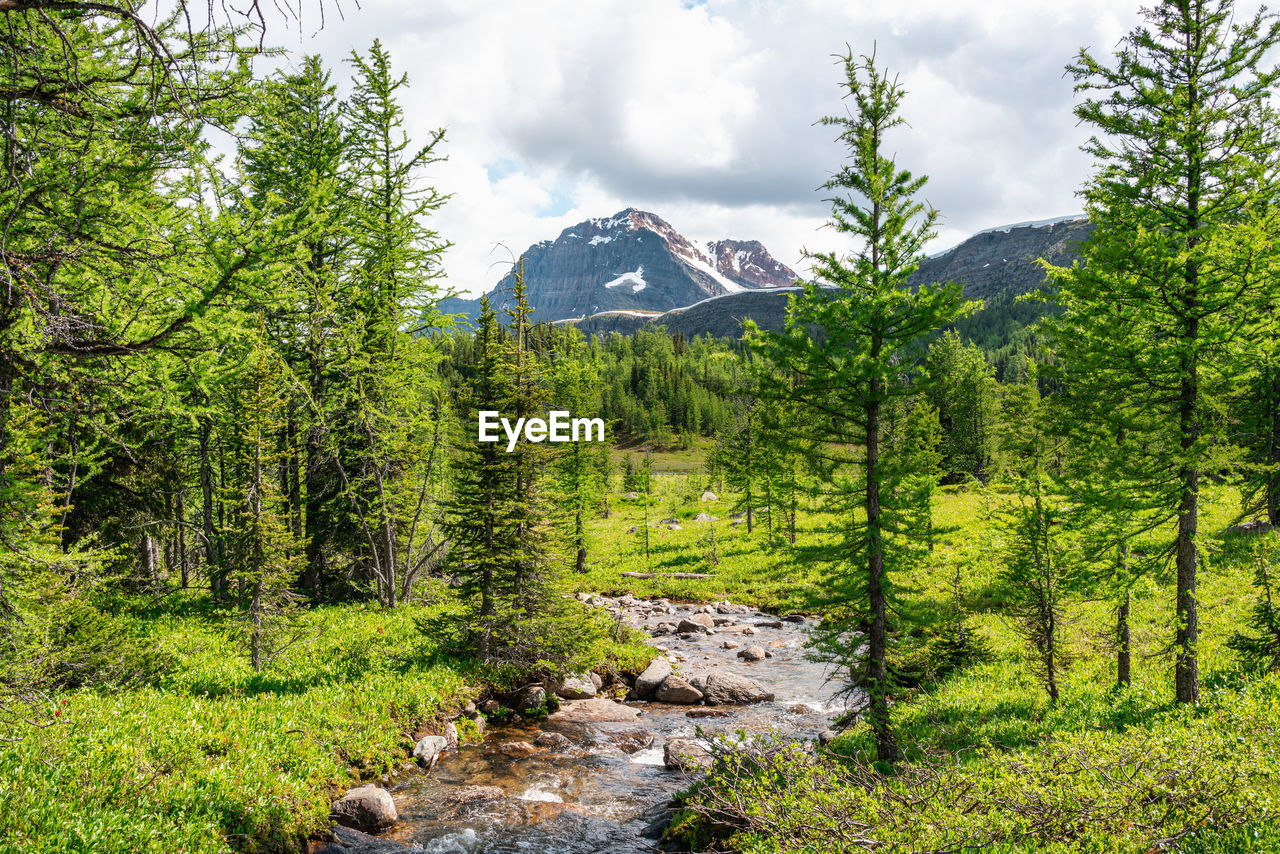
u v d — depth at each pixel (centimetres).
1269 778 815
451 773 1491
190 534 2778
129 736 1181
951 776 929
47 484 1157
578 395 4012
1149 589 1375
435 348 2742
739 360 1321
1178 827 743
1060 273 1451
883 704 1260
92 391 769
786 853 848
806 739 1680
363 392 2448
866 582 1302
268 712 1453
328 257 2464
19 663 1017
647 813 1320
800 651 2712
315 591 2658
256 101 626
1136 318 1352
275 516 1675
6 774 977
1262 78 1237
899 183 1228
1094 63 1380
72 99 539
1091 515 1445
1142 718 1313
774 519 4041
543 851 1183
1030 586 1473
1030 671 1592
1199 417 1341
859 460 1307
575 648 2062
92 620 1483
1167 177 1317
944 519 3956
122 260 593
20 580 996
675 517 6525
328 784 1300
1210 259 1248
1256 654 1368
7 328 541
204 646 1873
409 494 2722
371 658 1914
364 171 2511
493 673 1981
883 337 1251
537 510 1970
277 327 2250
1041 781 887
